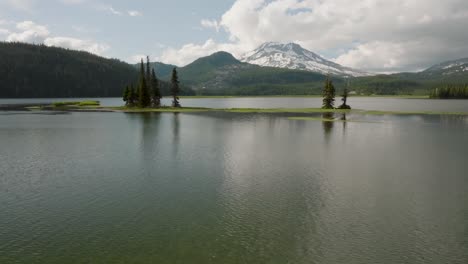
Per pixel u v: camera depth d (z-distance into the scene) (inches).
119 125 3563.0
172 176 1517.0
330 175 1546.5
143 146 2276.1
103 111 5753.0
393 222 1033.5
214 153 2036.2
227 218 1055.0
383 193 1295.5
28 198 1234.6
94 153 2030.0
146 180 1455.5
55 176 1521.9
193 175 1534.2
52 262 807.7
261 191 1311.5
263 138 2659.9
